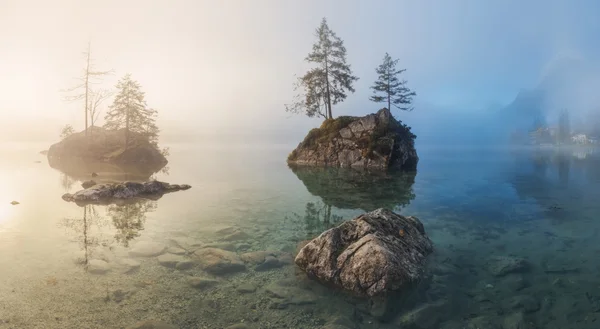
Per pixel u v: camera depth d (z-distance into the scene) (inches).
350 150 1825.8
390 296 332.2
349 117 2022.6
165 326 266.5
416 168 1784.0
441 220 665.6
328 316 291.1
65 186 1039.0
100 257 431.8
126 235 538.9
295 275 383.9
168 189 1015.0
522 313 301.0
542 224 634.2
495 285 362.6
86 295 321.4
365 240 384.8
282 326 272.2
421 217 690.8
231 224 623.8
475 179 1317.7
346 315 293.9
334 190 1037.2
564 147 5871.1
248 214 710.5
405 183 1199.6
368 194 967.0
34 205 762.2
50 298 313.9
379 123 1825.8
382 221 452.4
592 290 349.7
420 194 970.1
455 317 294.5
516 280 375.6
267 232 573.9
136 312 290.2
